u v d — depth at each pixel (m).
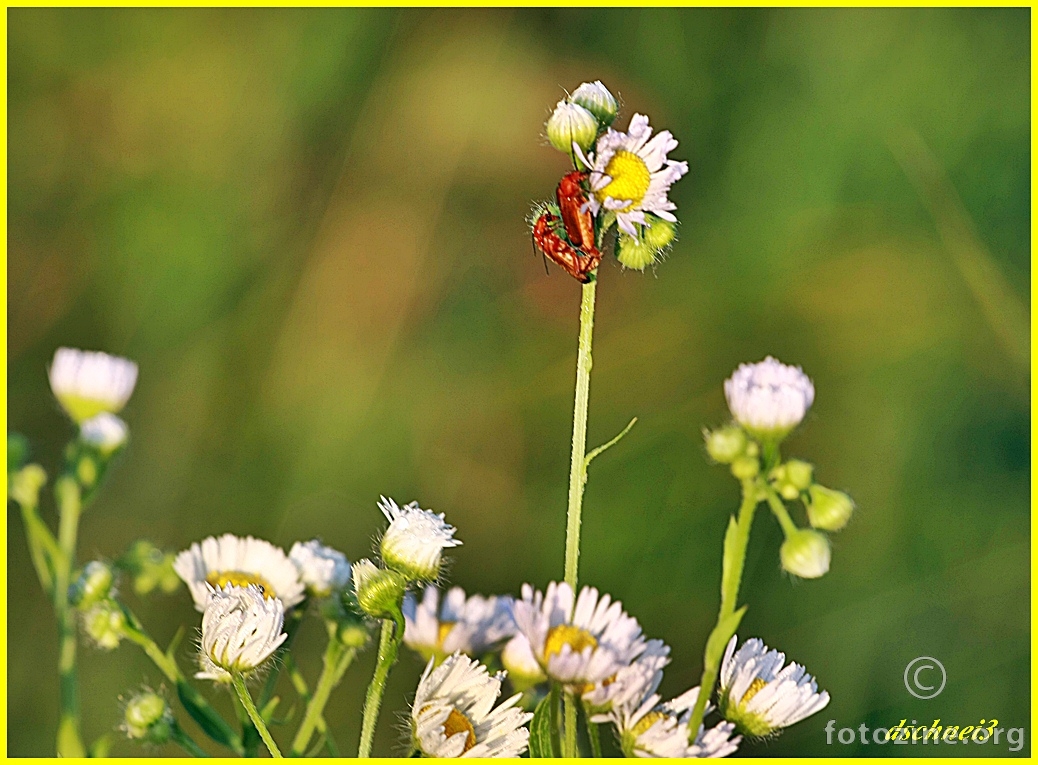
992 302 0.64
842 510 0.49
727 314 0.67
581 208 0.50
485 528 0.62
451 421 0.65
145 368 0.63
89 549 0.59
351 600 0.50
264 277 0.66
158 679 0.55
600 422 0.65
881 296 0.66
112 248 0.65
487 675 0.49
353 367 0.65
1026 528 0.60
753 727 0.49
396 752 0.52
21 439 0.51
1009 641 0.59
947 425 0.62
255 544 0.51
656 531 0.60
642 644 0.49
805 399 0.49
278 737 0.55
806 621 0.59
